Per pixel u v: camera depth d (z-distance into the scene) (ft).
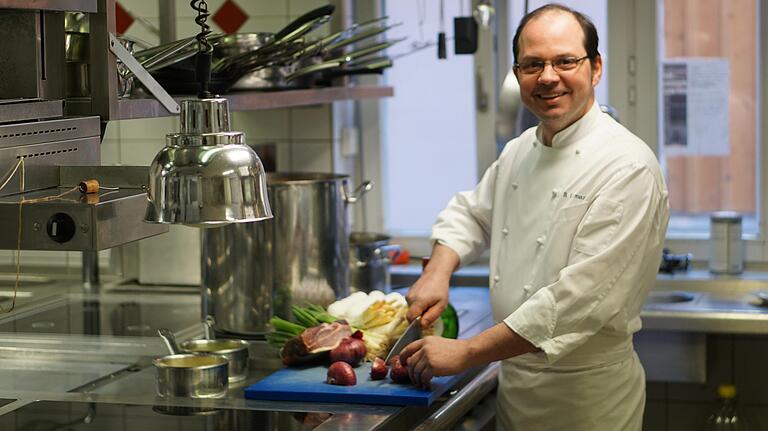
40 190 5.84
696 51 11.73
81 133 6.20
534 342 7.28
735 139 11.80
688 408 11.76
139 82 7.18
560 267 7.79
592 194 7.67
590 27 7.82
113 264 11.25
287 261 8.65
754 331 9.96
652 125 11.86
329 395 7.02
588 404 7.95
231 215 5.17
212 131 5.27
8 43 6.25
